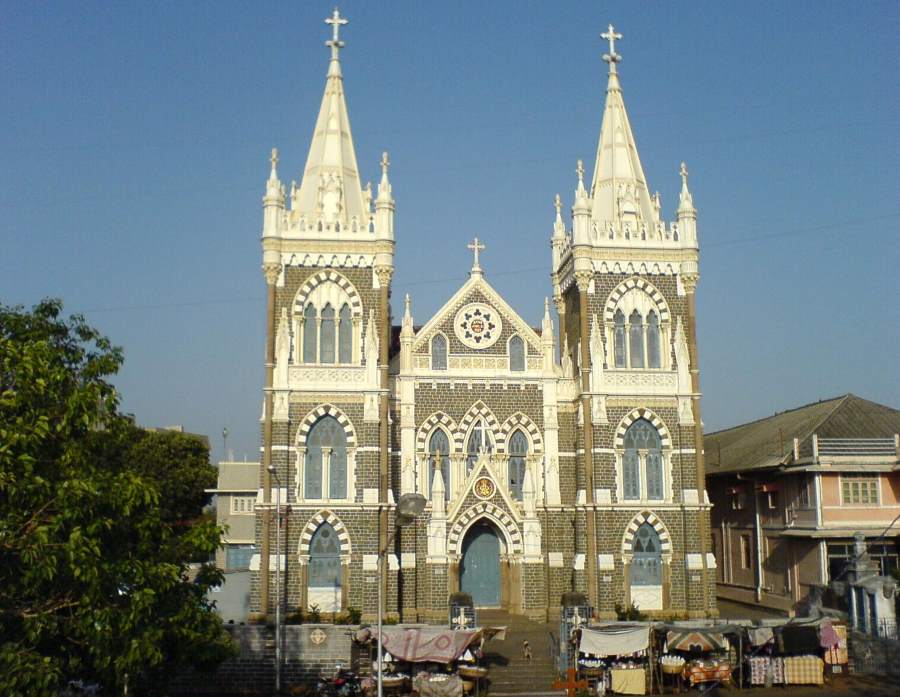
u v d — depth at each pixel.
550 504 67.81
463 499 66.25
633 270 69.38
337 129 70.94
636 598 65.50
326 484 64.38
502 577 67.44
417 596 65.12
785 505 71.81
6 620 30.14
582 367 67.50
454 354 69.31
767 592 74.25
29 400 30.94
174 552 35.56
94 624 30.59
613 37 76.25
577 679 50.84
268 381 64.56
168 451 110.62
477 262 70.50
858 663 55.53
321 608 62.81
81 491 30.23
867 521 67.00
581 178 69.94
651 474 67.50
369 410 64.81
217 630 36.56
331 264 66.75
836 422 72.31
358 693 51.12
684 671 52.06
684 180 70.88
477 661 52.25
